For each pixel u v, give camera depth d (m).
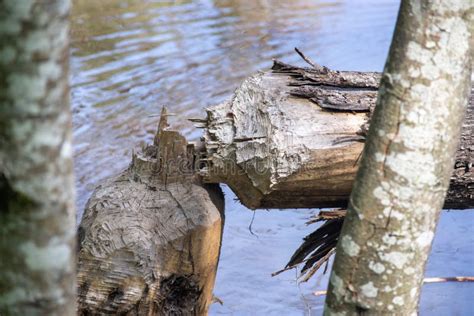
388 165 3.98
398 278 4.09
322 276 9.43
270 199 6.20
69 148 3.11
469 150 6.09
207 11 18.97
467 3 3.87
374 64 15.91
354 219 4.08
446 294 8.91
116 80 14.46
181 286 6.11
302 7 19.78
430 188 4.01
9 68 2.93
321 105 6.07
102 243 5.84
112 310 5.86
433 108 3.92
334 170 5.98
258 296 8.88
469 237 10.34
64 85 3.04
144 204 6.13
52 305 3.18
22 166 3.02
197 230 5.99
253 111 6.16
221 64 15.41
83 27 17.20
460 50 3.90
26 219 3.07
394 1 20.34
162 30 17.28
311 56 16.25
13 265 3.13
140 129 12.49
